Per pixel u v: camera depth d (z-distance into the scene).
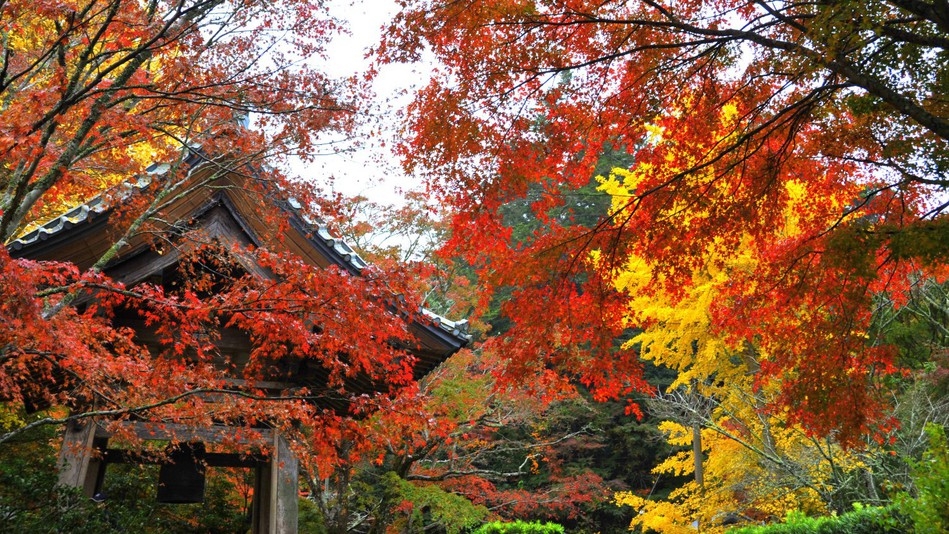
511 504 16.75
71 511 5.19
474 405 13.88
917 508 7.43
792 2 5.21
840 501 11.39
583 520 22.64
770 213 6.58
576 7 5.65
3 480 5.51
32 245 6.13
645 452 23.28
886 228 4.74
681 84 6.09
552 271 6.43
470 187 6.27
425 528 13.68
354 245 16.22
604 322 6.46
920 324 13.94
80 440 5.95
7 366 5.01
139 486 8.76
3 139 4.09
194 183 6.65
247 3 5.48
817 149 6.11
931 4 4.34
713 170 6.46
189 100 5.18
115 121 5.01
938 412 11.28
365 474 16.02
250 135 5.79
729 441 13.30
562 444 20.78
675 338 13.15
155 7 5.28
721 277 10.27
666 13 5.40
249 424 5.75
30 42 5.78
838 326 6.19
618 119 6.29
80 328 4.93
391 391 5.98
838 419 5.99
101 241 6.31
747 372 12.34
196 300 4.97
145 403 5.13
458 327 7.04
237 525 10.50
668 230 6.25
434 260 15.54
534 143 6.16
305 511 12.61
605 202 23.45
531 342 6.48
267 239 6.51
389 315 5.26
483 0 5.57
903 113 4.97
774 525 10.82
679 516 14.07
